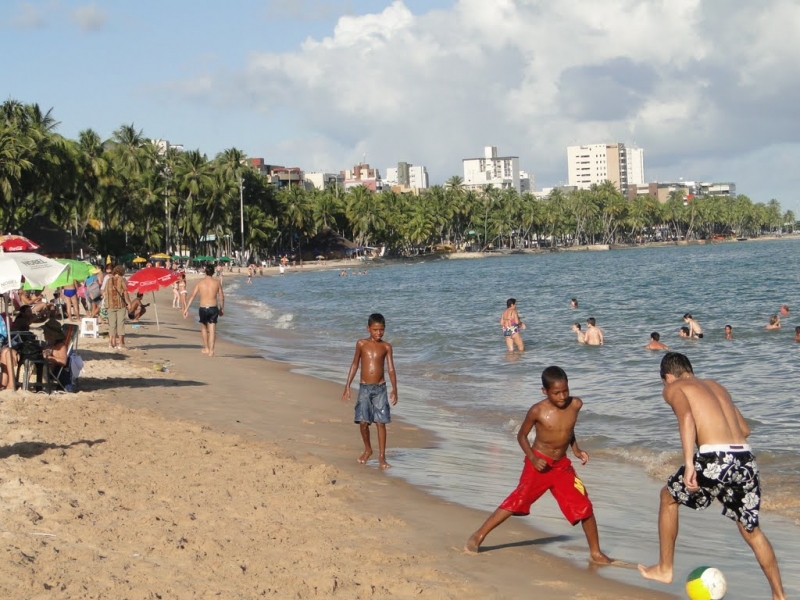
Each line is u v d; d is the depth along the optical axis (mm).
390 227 163250
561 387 6832
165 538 6824
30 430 10594
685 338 26797
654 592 6258
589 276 81375
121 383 15969
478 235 192250
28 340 14602
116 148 97938
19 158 67688
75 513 7289
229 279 96625
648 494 9359
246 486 8727
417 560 6871
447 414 14852
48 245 59719
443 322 36000
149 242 113188
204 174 108562
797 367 19609
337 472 9898
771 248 166875
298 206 139750
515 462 10953
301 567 6441
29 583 5672
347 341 28641
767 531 7953
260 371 19438
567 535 7742
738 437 6059
